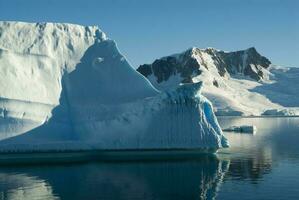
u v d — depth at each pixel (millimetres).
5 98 57531
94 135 58719
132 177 45781
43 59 63094
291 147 72625
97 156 57250
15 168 50312
